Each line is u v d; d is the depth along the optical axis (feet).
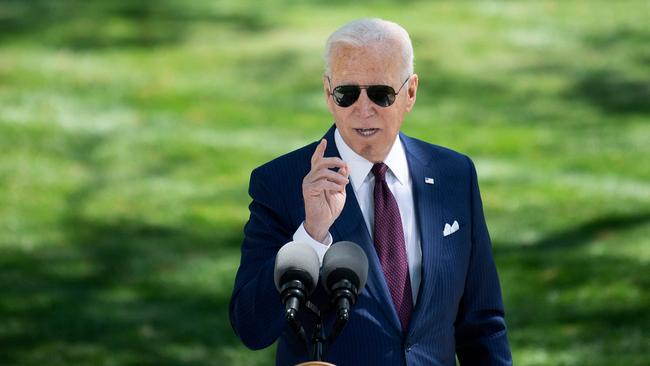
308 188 31.24
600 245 109.81
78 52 192.65
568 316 93.66
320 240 32.14
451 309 35.40
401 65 33.37
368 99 33.24
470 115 163.94
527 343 88.12
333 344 33.81
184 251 114.32
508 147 148.46
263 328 32.73
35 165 139.03
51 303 100.01
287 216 34.99
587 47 198.39
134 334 93.40
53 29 205.36
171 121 158.92
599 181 132.57
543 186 130.62
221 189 133.08
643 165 138.62
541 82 179.63
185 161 142.82
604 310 94.07
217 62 188.96
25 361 87.40
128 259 111.86
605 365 82.69
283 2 227.61
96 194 130.72
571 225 116.67
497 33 204.74
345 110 33.50
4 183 132.67
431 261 34.91
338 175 31.24
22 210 124.98
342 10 220.23
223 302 101.45
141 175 138.10
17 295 101.76
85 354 89.15
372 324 33.88
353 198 34.94
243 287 33.83
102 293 103.19
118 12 217.15
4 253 112.68
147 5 222.28
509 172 137.08
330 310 31.60
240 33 206.18
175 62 188.65
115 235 118.73
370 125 33.58
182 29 208.03
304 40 199.72
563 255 107.76
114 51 194.49
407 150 36.50
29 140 147.54
